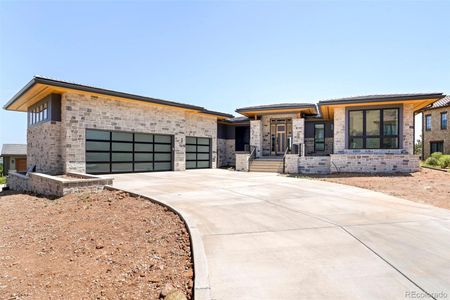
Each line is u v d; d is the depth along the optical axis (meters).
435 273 3.31
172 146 18.28
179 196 8.12
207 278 3.20
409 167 14.42
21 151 33.47
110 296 3.21
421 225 5.24
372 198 8.04
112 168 15.09
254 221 5.53
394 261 3.64
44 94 13.91
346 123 16.14
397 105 15.24
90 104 13.98
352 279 3.17
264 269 3.44
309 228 5.07
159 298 3.05
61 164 13.51
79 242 5.19
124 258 4.26
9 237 6.01
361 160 15.18
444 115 24.48
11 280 3.86
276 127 21.11
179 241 4.62
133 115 15.88
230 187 10.15
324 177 13.89
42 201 9.23
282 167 17.59
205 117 21.19
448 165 16.50
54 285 3.63
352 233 4.77
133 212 6.57
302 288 2.98
